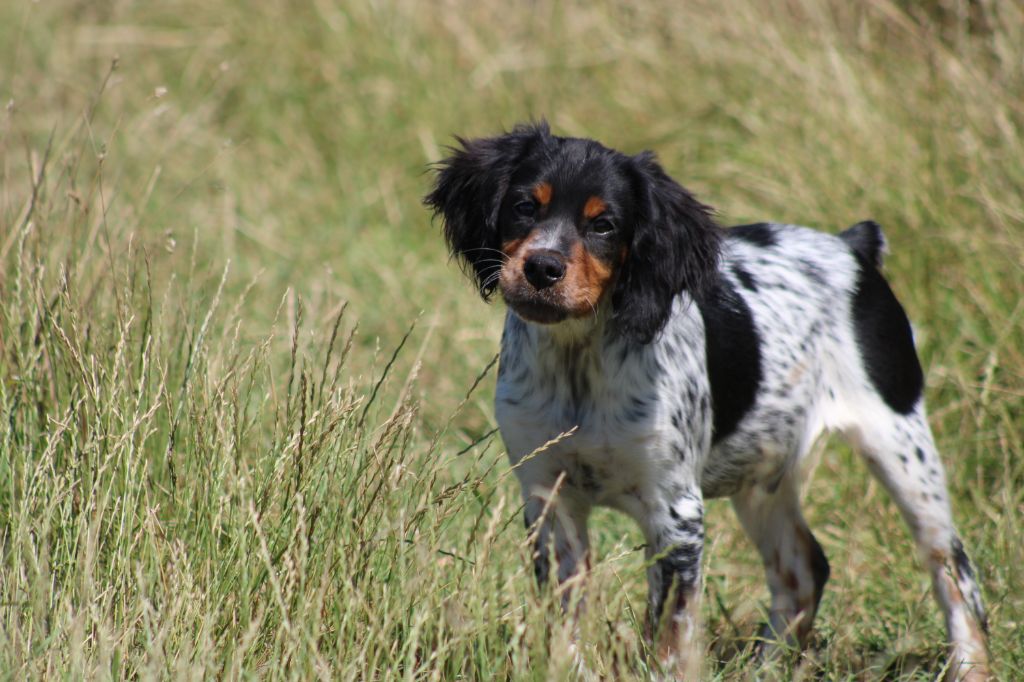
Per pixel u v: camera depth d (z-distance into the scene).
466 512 7.61
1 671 5.82
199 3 17.69
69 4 18.47
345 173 14.84
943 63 11.77
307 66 16.34
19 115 15.64
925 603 8.28
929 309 10.64
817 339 8.13
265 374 8.31
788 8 13.59
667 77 14.31
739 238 8.46
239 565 6.28
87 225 9.12
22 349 7.85
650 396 7.20
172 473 6.92
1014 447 9.31
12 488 6.90
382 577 6.56
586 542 7.58
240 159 15.35
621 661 6.15
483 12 16.19
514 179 7.27
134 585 6.42
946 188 11.08
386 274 12.69
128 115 16.20
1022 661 7.50
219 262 12.79
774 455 8.04
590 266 6.94
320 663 5.73
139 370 7.60
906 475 8.12
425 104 15.30
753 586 8.77
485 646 6.17
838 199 11.41
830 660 7.53
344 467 6.73
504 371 7.49
